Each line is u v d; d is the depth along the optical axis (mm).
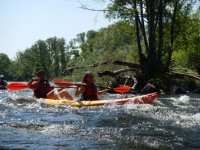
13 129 8227
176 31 32125
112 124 8938
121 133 7816
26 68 109312
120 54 40156
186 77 29891
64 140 7145
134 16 28172
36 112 11352
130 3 28562
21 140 7102
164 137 7461
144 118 9883
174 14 30062
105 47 45781
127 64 29375
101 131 8023
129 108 12141
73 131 8016
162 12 28922
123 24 29969
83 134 7707
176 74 29797
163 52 33750
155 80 26422
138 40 28609
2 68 121250
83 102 13133
